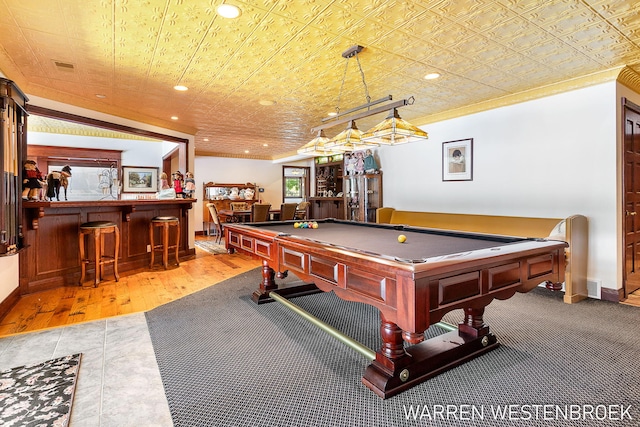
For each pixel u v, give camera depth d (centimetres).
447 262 155
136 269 480
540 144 395
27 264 356
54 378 195
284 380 195
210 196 971
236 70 332
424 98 429
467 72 341
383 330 189
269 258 274
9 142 289
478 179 460
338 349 235
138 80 360
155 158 803
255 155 1033
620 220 343
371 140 305
